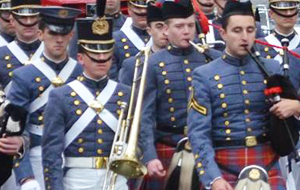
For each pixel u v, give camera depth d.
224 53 21.73
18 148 21.42
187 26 23.48
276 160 21.67
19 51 25.00
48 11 23.05
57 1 35.00
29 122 23.39
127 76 24.61
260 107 21.52
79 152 21.72
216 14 27.33
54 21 23.03
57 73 23.38
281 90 21.28
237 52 21.50
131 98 21.81
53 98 21.72
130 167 21.00
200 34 24.09
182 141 22.94
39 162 23.44
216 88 21.47
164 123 23.44
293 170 26.34
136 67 22.36
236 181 21.41
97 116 21.75
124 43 27.22
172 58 23.56
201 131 21.31
